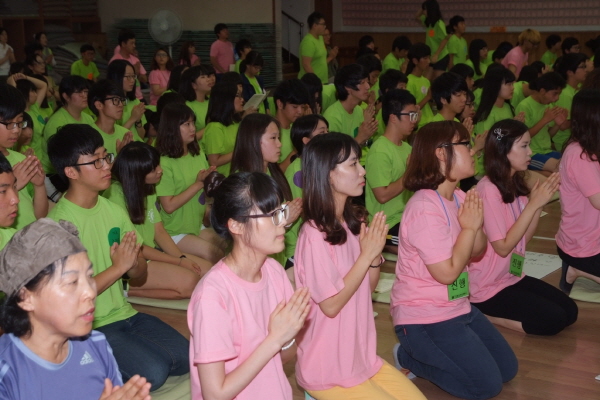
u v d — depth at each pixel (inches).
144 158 134.3
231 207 71.2
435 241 103.1
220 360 69.5
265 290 75.9
